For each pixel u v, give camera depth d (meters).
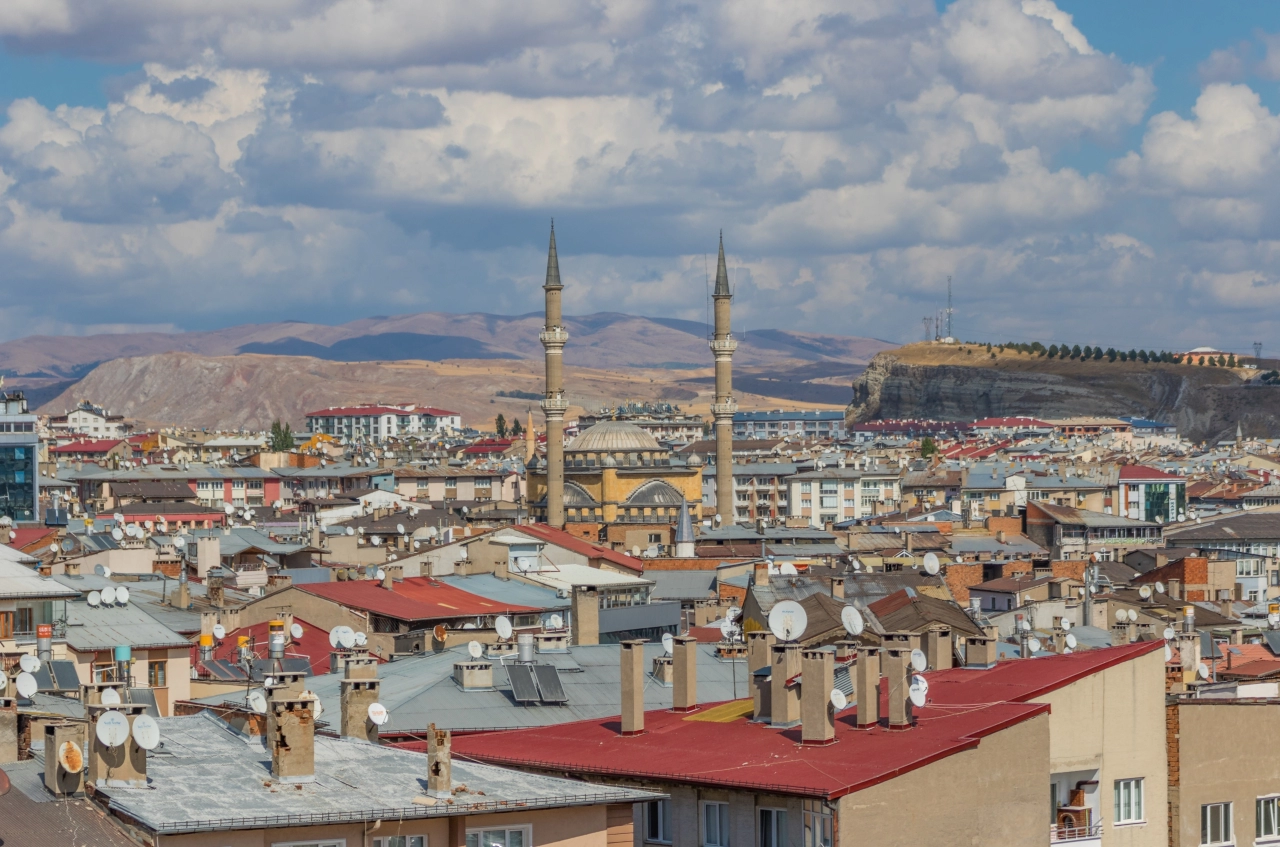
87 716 63.09
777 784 71.06
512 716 100.06
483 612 174.50
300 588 167.75
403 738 95.19
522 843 64.50
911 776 71.44
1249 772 87.25
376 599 171.25
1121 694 83.81
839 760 73.69
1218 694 114.88
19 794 59.50
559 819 65.44
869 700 78.44
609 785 73.44
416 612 167.25
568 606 187.38
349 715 75.94
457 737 90.69
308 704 64.75
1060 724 81.44
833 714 77.25
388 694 103.94
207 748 67.31
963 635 111.38
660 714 92.06
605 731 87.94
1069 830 80.69
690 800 75.25
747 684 108.50
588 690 106.00
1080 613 189.88
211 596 170.62
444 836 63.03
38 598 128.75
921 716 79.38
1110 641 160.62
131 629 132.50
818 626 109.88
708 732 83.69
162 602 166.75
